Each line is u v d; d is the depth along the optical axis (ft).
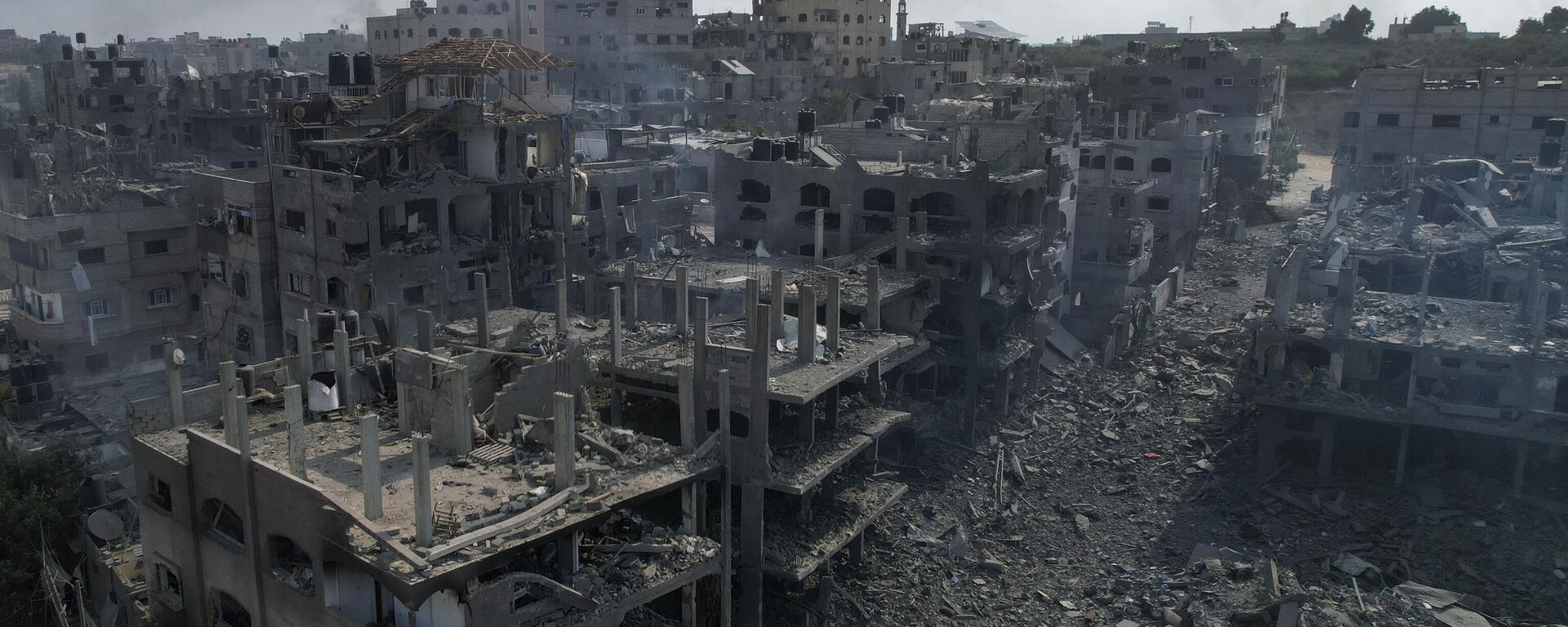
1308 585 171.63
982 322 235.40
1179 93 444.96
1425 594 163.12
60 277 257.75
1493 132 373.81
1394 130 387.14
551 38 521.24
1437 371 195.62
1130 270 295.28
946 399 240.53
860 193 241.55
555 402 120.37
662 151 323.37
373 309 222.07
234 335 260.62
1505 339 196.65
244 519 123.24
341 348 146.00
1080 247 307.17
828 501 172.24
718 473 133.69
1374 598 159.94
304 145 230.48
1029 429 237.86
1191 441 226.79
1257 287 339.57
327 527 111.34
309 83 431.43
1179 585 173.47
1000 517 202.28
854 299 195.31
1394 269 250.37
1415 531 184.44
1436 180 315.78
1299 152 535.19
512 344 164.86
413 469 118.01
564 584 117.91
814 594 171.22
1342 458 207.00
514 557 113.50
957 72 528.63
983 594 179.01
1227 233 391.24
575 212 259.80
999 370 230.07
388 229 228.22
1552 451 187.93
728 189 256.32
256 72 440.04
